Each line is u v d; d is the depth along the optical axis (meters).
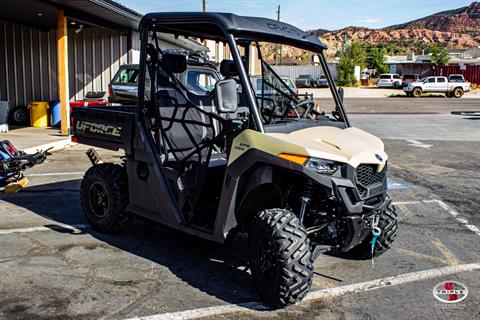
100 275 4.46
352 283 4.46
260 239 3.93
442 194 7.90
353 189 3.88
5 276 4.39
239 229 4.29
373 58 72.81
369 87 60.34
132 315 3.75
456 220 6.49
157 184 4.79
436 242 5.61
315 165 3.75
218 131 5.36
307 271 3.74
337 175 3.84
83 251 5.04
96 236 5.50
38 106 15.62
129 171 5.13
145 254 5.01
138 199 5.09
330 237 4.09
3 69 17.16
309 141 4.01
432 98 41.31
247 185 4.05
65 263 4.72
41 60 17.16
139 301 3.98
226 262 4.86
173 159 4.96
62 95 13.15
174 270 4.62
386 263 4.96
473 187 8.42
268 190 4.22
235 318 3.75
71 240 5.35
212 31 4.80
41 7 12.98
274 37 4.46
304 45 4.82
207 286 4.29
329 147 3.99
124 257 4.91
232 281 4.41
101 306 3.88
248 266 4.77
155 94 4.92
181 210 4.64
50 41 17.08
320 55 5.02
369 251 4.89
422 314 3.91
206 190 4.67
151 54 4.90
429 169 10.01
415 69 66.62
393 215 4.79
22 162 7.63
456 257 5.16
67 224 5.89
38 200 6.92
